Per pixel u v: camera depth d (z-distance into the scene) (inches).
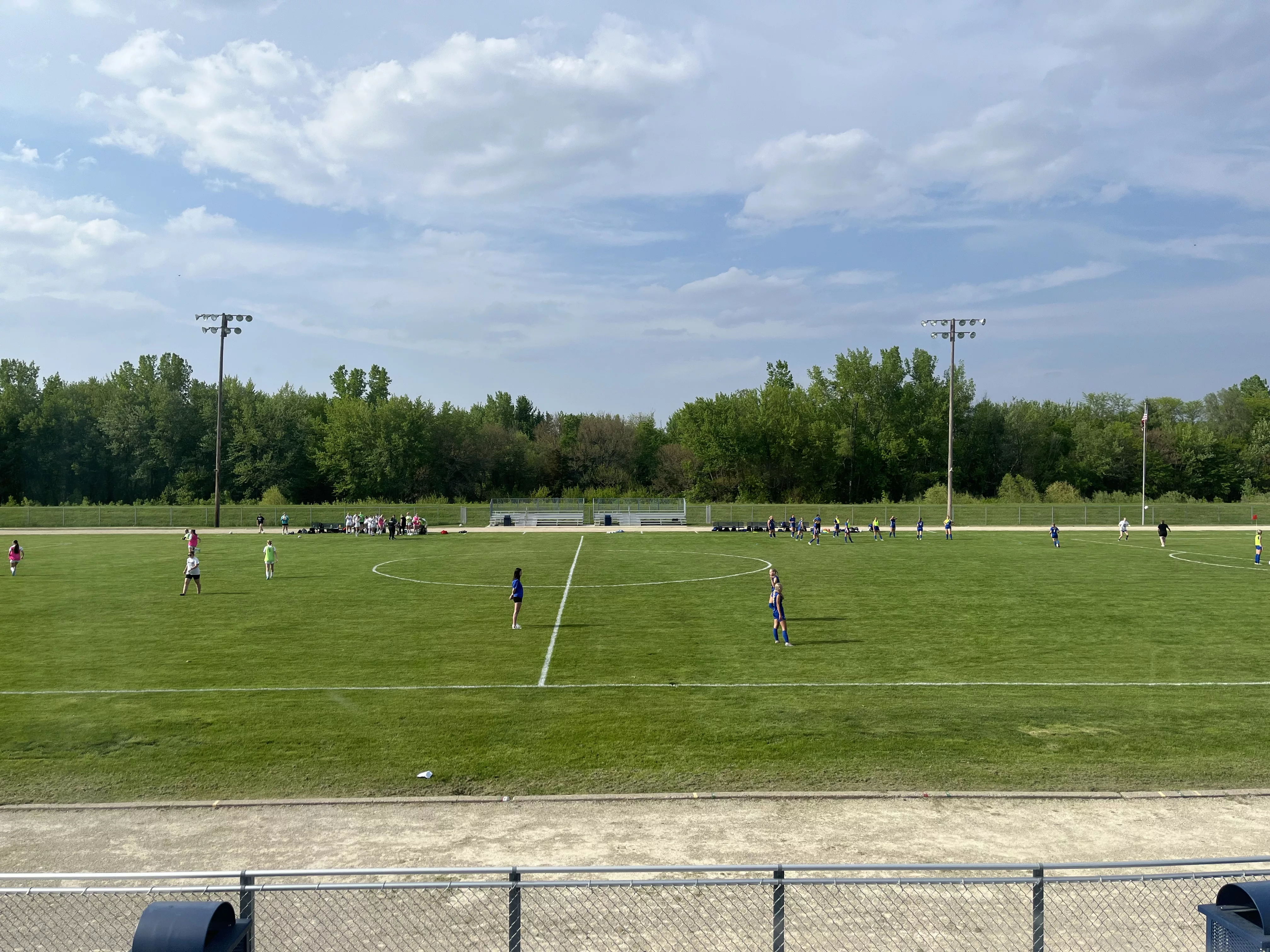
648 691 735.7
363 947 318.7
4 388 4333.2
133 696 722.2
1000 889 366.3
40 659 868.6
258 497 4252.0
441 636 989.8
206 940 237.0
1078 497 3976.4
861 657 874.1
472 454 4675.2
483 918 341.4
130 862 401.4
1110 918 341.4
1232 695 723.4
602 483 5027.1
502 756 561.9
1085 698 713.6
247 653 896.9
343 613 1162.0
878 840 422.6
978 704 694.5
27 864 398.9
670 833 431.8
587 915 342.3
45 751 574.9
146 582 1514.5
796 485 4667.8
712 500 4638.3
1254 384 6643.7
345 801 475.8
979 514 3385.8
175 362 4478.3
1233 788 498.9
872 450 4746.6
